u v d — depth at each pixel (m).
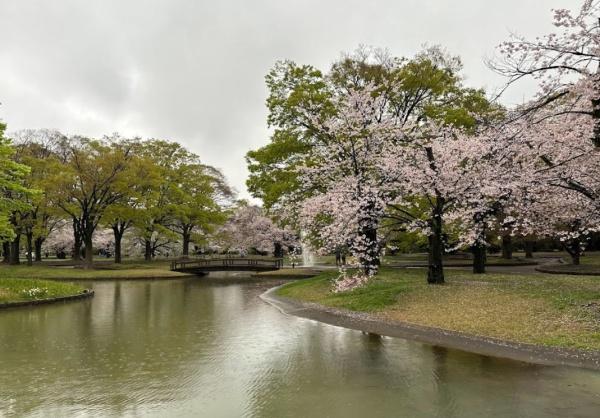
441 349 11.52
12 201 24.05
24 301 21.17
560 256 40.53
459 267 30.69
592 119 12.03
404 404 7.98
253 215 63.69
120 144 44.62
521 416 7.27
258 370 10.31
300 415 7.63
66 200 41.31
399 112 25.03
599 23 10.81
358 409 7.82
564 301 13.34
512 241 38.66
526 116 12.44
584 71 11.17
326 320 16.27
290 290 24.61
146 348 12.59
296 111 23.67
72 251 66.19
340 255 28.81
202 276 41.78
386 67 25.12
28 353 12.10
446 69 26.20
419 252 54.34
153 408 8.08
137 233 52.78
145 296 25.75
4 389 9.16
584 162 12.85
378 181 19.34
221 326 15.88
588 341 10.50
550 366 9.66
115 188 41.62
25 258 68.31
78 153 41.31
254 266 43.34
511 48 11.52
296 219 24.16
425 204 19.92
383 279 21.45
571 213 16.33
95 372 10.29
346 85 25.08
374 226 19.23
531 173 12.85
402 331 13.55
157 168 44.72
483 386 8.75
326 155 21.78
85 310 20.12
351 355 11.42
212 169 59.97
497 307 14.05
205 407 8.09
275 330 14.97
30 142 43.28
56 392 8.96
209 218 49.88
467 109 22.84
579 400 7.85
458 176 16.41
